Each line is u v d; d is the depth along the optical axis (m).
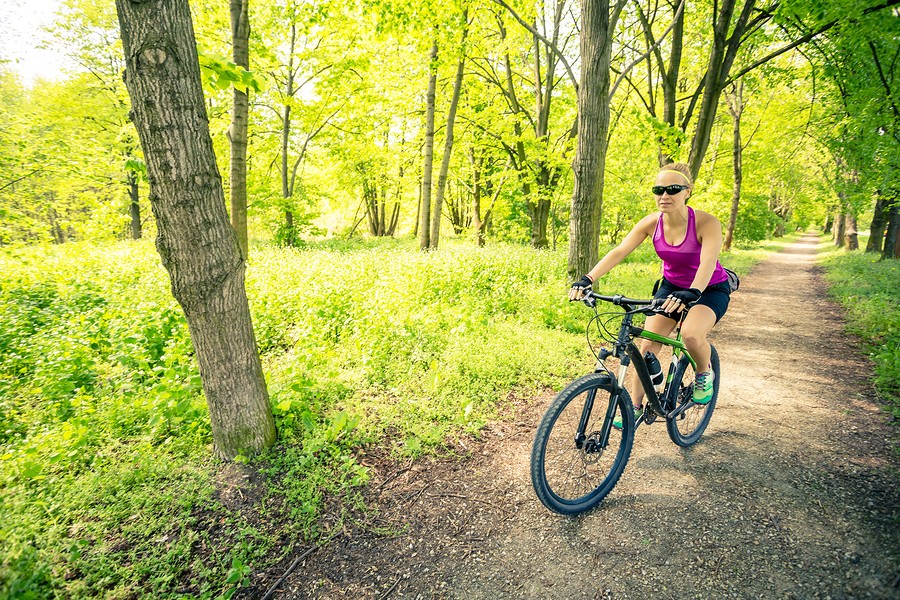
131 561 2.09
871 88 9.34
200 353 2.69
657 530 2.25
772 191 35.81
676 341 2.57
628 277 10.20
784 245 32.28
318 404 3.49
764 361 4.95
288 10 9.59
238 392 2.77
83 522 2.32
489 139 14.89
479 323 5.43
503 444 3.15
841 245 25.23
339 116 17.70
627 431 2.53
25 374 4.14
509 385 4.07
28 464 2.50
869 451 2.88
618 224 20.53
